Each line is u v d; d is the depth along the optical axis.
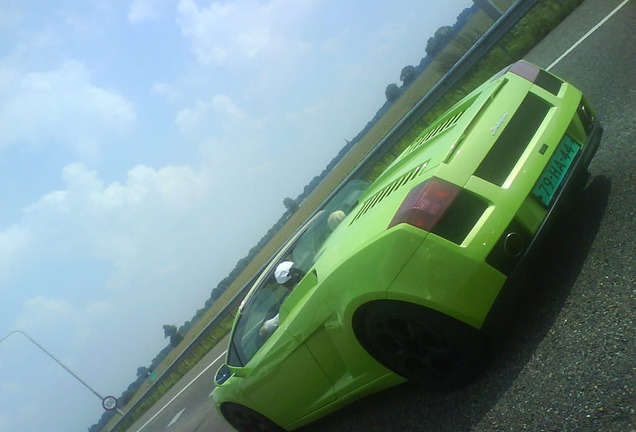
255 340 4.36
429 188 2.82
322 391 3.89
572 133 3.22
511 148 2.99
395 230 2.81
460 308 2.68
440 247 2.70
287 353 3.89
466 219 2.74
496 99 3.23
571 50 7.38
